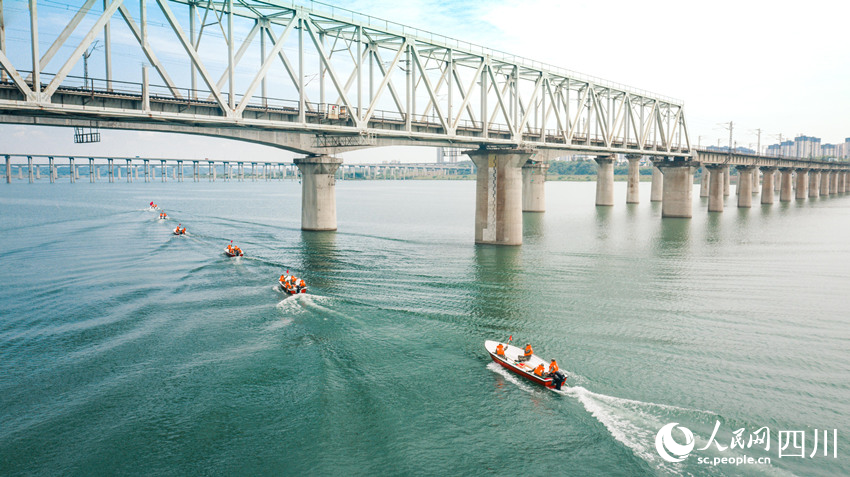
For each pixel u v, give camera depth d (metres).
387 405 26.30
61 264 57.53
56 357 31.92
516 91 67.75
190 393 27.56
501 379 28.98
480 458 22.30
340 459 22.28
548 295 43.97
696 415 25.05
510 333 35.31
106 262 58.62
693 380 28.38
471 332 35.59
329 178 81.69
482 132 65.25
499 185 67.31
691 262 58.00
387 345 33.53
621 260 59.22
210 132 53.12
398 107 58.66
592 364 30.45
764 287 46.50
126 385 28.38
